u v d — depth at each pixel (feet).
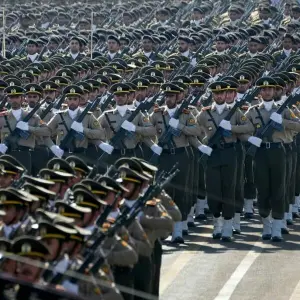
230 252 176.65
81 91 196.34
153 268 132.67
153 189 123.03
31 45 298.35
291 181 203.51
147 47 297.94
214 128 190.49
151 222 128.88
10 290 95.50
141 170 129.08
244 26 359.87
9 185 133.28
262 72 246.47
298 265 166.30
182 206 188.85
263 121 190.49
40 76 250.37
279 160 188.96
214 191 189.06
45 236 103.09
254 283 154.51
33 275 98.94
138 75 240.73
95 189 120.16
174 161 189.37
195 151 194.49
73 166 134.41
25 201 113.19
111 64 253.44
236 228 193.57
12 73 254.47
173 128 188.96
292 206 206.39
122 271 120.98
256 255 174.09
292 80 216.33
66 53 296.92
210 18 375.86
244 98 195.11
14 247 100.01
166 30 324.39
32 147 195.52
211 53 293.84
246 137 190.29
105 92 218.18
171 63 252.83
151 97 207.21
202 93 209.36
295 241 187.93
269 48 293.43
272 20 370.32
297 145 209.05
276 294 148.56
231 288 151.64
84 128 192.75
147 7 395.55
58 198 127.44
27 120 194.49
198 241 186.50
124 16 387.75
